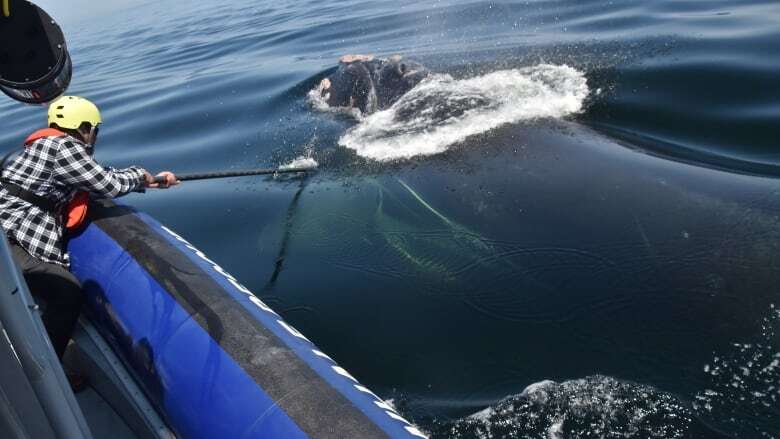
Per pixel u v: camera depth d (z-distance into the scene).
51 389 1.87
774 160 7.85
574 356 4.81
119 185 5.08
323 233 7.04
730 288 5.02
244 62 17.95
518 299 5.45
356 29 19.86
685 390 4.38
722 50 11.70
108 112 14.72
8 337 1.72
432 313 5.51
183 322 4.04
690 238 5.59
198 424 3.54
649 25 14.74
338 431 3.09
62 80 3.15
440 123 8.71
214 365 3.66
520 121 8.50
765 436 3.97
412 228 6.66
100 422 4.42
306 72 14.81
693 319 4.87
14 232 4.85
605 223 6.01
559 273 5.59
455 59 13.87
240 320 3.94
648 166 6.84
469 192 6.95
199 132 11.88
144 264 4.68
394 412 3.48
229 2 35.41
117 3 53.12
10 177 4.95
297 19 24.02
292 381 3.42
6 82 3.04
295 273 6.43
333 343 5.37
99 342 4.71
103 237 5.10
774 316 4.73
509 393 4.61
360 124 9.59
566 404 4.43
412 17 20.45
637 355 4.70
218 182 9.21
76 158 4.86
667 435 4.11
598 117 8.95
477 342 5.12
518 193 6.71
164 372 3.88
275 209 7.91
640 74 10.75
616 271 5.45
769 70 10.46
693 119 9.13
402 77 10.09
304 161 9.00
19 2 3.00
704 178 6.52
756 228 5.55
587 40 14.13
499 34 16.34
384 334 5.38
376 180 7.81
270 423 3.23
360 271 6.24
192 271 4.51
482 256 6.01
